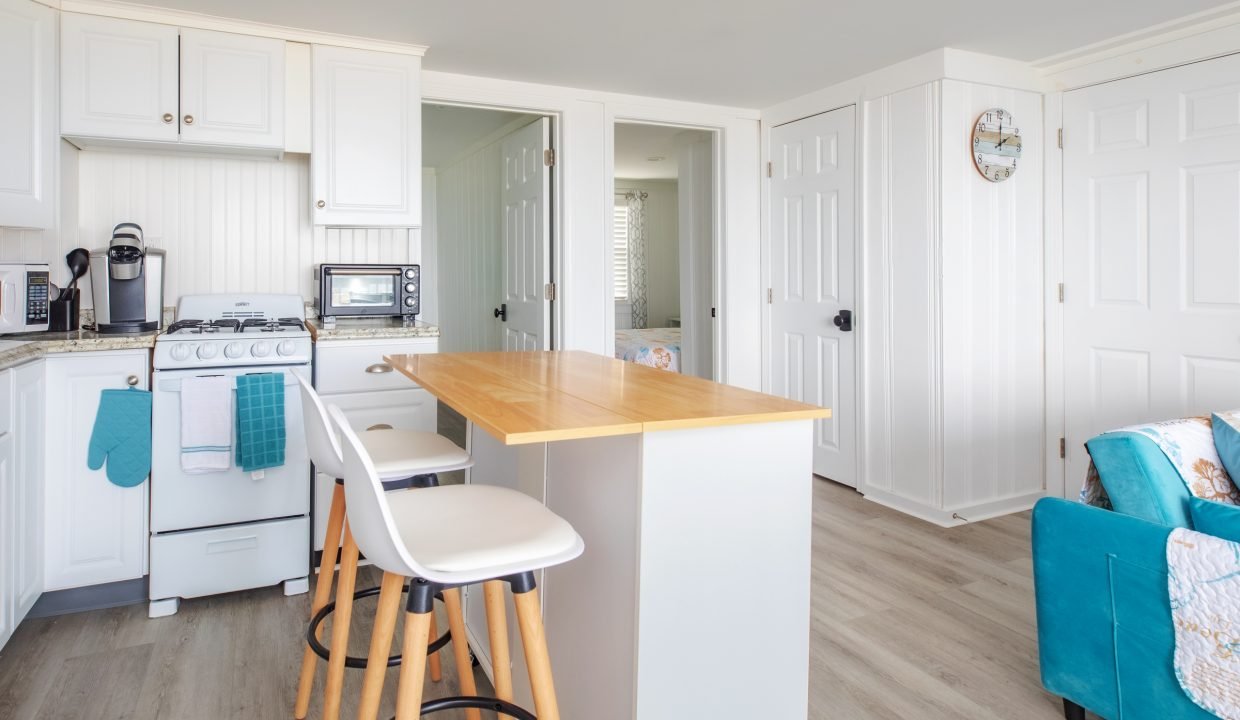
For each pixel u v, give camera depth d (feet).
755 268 14.39
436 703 4.43
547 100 12.49
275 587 9.05
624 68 11.53
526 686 5.77
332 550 6.14
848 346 12.55
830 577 9.04
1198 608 4.94
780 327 14.02
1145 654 5.29
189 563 8.22
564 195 12.73
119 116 8.84
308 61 9.91
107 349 7.87
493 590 4.82
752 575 4.73
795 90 12.88
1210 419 6.41
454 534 4.15
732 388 5.61
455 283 20.84
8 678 6.72
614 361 7.39
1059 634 5.91
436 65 11.31
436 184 23.06
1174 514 5.50
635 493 4.39
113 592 8.29
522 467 6.14
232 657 7.20
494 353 8.16
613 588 4.66
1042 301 11.81
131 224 8.87
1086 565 5.68
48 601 8.00
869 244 12.01
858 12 9.23
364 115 10.12
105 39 8.76
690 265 16.49
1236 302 9.37
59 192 8.63
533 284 13.52
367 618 8.16
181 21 9.08
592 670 4.95
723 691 4.66
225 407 8.24
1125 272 10.65
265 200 10.48
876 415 12.08
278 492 8.65
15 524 6.89
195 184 10.13
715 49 10.62
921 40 10.31
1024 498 11.82
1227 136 9.39
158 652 7.27
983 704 6.36
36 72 8.27
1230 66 9.33
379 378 9.43
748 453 4.67
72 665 6.98
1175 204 9.98
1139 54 10.29
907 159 11.26
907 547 10.05
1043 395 11.92
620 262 26.13
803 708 4.98
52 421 7.69
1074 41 10.38
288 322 9.66
